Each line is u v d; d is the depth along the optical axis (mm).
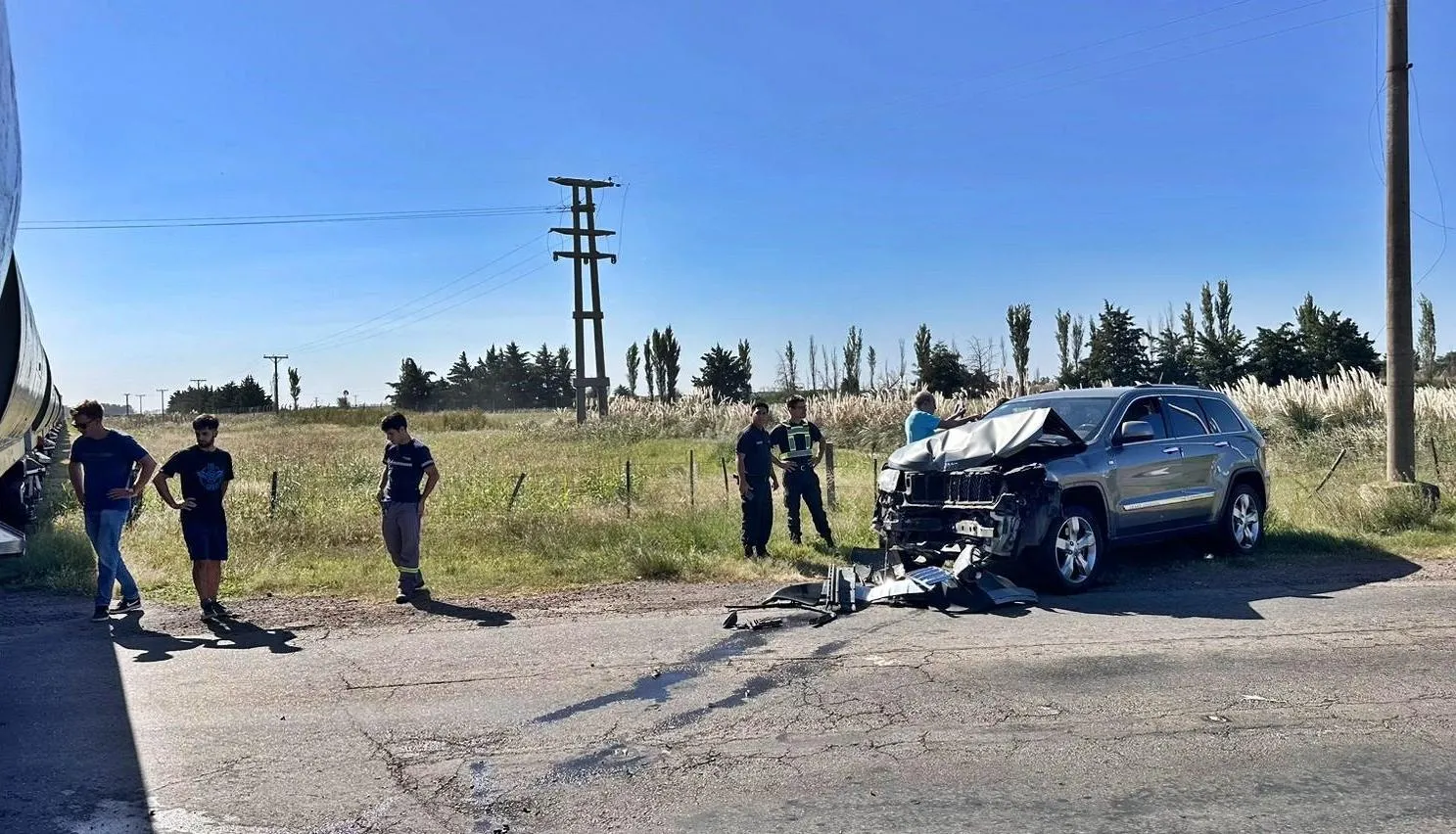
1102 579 9281
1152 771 4625
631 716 5543
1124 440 9414
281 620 8109
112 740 5223
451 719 5520
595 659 6727
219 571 8133
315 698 5938
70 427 47469
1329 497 12297
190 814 4305
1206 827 4047
